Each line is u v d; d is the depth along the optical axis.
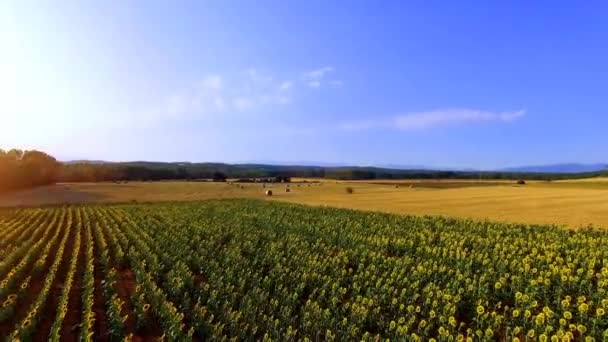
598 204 51.22
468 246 25.42
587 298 15.62
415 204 58.41
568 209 46.75
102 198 83.94
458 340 12.30
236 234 31.89
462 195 72.31
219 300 16.73
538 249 23.44
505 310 14.29
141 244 27.41
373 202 63.44
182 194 90.31
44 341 13.89
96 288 19.59
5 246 30.16
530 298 14.91
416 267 19.86
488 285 17.00
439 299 15.87
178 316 13.93
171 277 19.66
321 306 16.31
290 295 16.39
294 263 21.95
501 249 23.09
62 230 39.12
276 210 51.53
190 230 36.44
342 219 40.06
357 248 24.97
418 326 14.21
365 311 14.28
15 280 19.97
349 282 19.05
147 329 14.79
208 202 68.94
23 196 88.25
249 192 92.75
